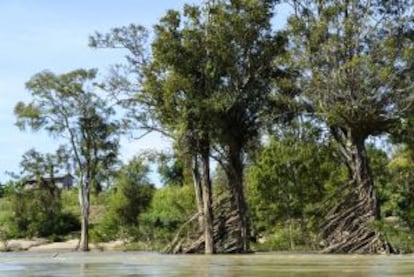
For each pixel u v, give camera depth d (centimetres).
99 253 4134
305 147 3853
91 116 5681
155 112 3731
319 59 2998
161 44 3244
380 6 2973
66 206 7525
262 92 3347
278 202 4188
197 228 3506
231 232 3334
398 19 2972
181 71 3256
